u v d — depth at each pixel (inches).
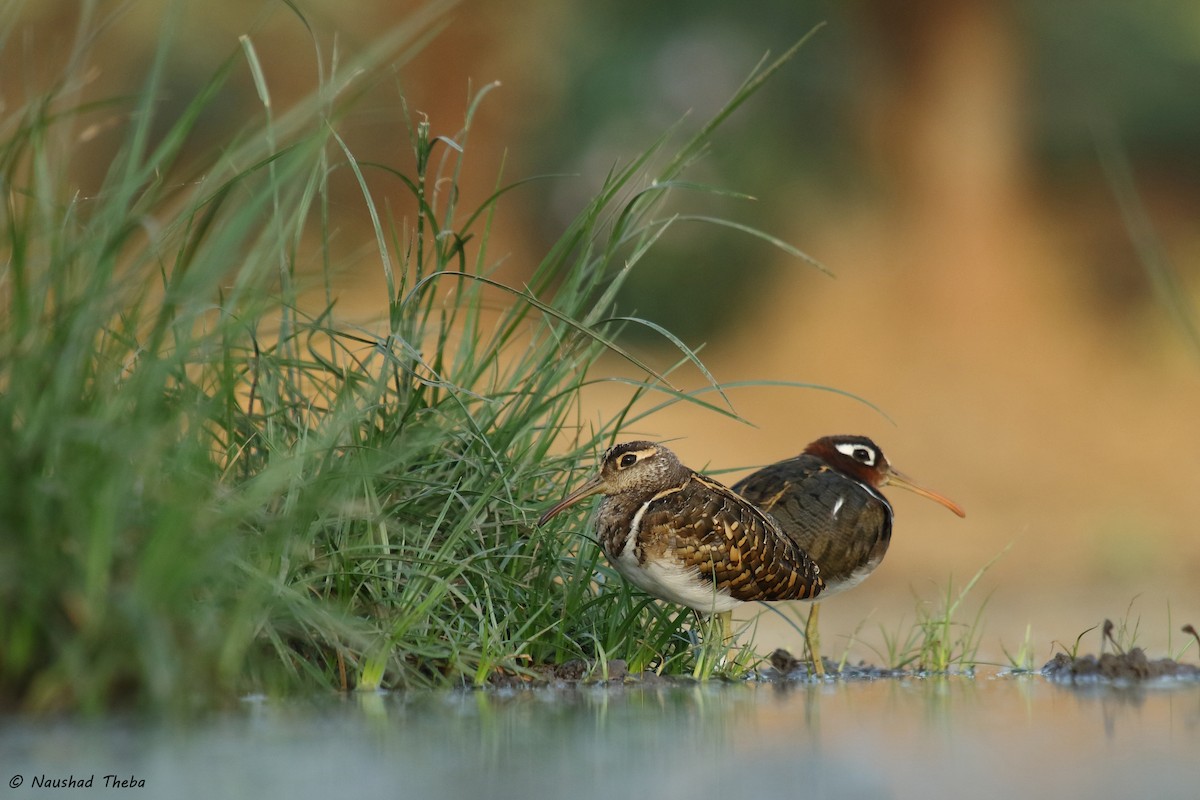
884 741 329.4
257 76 383.9
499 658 404.2
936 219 1648.6
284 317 424.5
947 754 314.0
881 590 900.6
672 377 1488.7
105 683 327.0
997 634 635.5
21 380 334.6
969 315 1621.6
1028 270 1690.5
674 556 427.8
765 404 1507.1
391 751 305.1
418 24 420.5
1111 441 1444.4
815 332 1673.2
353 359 434.9
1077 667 459.2
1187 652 555.5
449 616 416.2
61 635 327.6
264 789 267.9
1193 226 2113.7
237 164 408.2
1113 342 1707.7
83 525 327.3
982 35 1644.9
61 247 354.6
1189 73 2042.3
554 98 1782.7
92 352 356.8
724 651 455.8
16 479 326.3
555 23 1695.4
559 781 279.9
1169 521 1201.4
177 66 1576.0
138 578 328.2
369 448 395.9
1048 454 1416.1
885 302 1664.6
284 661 372.5
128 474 338.0
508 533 436.5
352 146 1496.1
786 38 1818.4
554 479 477.1
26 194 350.0
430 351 499.2
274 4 395.9
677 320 1813.5
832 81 1800.0
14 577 324.2
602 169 1845.5
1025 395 1536.7
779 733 338.3
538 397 446.9
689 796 270.7
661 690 409.1
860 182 1806.1
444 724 338.6
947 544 1133.1
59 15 1238.3
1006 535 1165.7
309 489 382.0
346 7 1473.9
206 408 366.9
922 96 1644.9
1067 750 319.3
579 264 453.4
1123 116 2086.6
